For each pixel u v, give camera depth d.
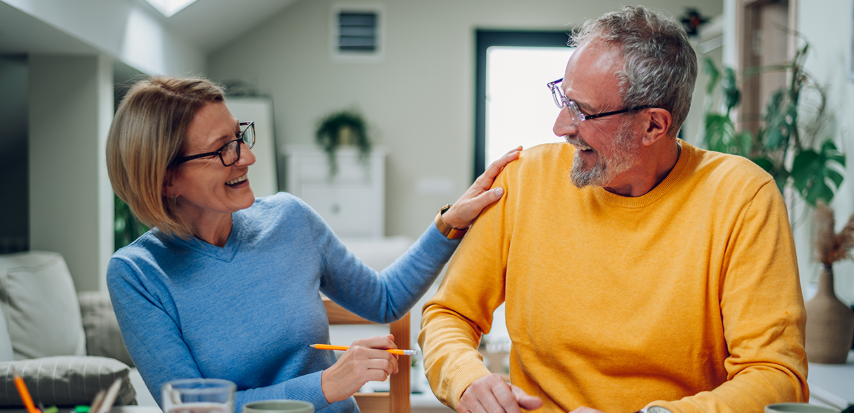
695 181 1.13
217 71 5.39
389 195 5.52
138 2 3.66
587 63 1.07
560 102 1.14
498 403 0.96
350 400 1.23
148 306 1.08
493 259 1.24
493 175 1.29
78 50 3.17
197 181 1.07
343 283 1.32
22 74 3.55
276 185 5.13
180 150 1.06
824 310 1.93
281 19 5.43
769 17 3.55
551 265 1.17
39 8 2.52
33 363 1.49
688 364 1.09
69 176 3.28
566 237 1.18
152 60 3.94
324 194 5.19
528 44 5.55
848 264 2.52
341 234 5.19
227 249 1.16
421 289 1.33
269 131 5.07
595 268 1.14
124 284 1.08
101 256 3.32
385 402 1.35
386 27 5.48
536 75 5.56
